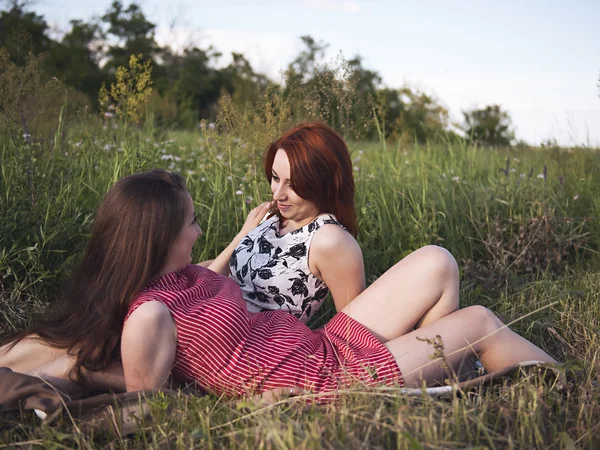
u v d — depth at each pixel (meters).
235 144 3.93
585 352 2.57
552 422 1.88
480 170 5.38
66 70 21.86
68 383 2.03
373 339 2.15
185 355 1.97
